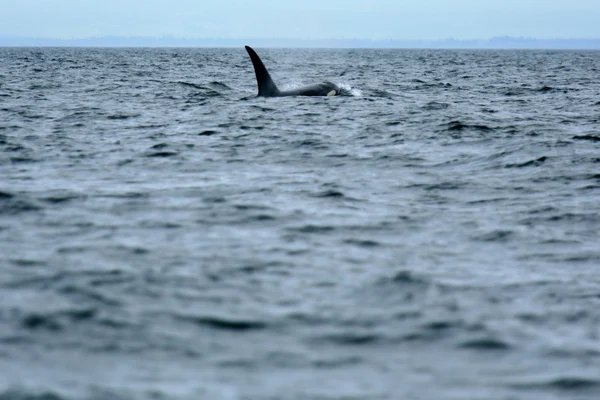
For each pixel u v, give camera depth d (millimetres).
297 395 21812
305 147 72250
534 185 55125
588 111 112438
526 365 24266
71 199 48000
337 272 34062
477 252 38125
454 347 25719
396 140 77500
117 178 55750
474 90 164250
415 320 28203
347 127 87562
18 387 21859
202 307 29141
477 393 22172
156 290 30906
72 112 103188
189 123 91188
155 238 39219
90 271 33156
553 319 28672
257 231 41219
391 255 37156
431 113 104625
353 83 189250
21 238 38844
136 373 23141
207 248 37531
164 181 54906
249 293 30953
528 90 165250
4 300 29203
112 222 42500
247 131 83188
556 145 71812
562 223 44156
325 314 28703
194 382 22578
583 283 33312
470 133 82000
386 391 22203
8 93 137125
